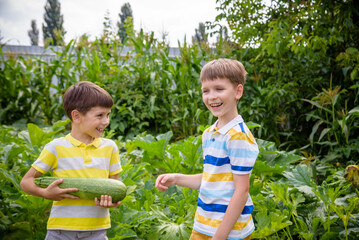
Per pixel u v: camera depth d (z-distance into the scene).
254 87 5.51
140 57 7.16
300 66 5.46
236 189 1.41
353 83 4.83
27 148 2.85
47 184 1.57
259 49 5.91
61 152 1.64
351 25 4.60
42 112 7.46
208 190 1.50
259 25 5.95
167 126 6.27
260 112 5.51
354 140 4.22
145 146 2.82
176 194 2.61
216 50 6.42
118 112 6.16
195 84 6.15
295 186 2.32
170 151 2.88
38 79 7.14
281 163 2.85
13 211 2.50
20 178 2.40
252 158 1.43
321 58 5.24
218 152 1.50
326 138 4.91
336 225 2.20
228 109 1.51
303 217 2.22
